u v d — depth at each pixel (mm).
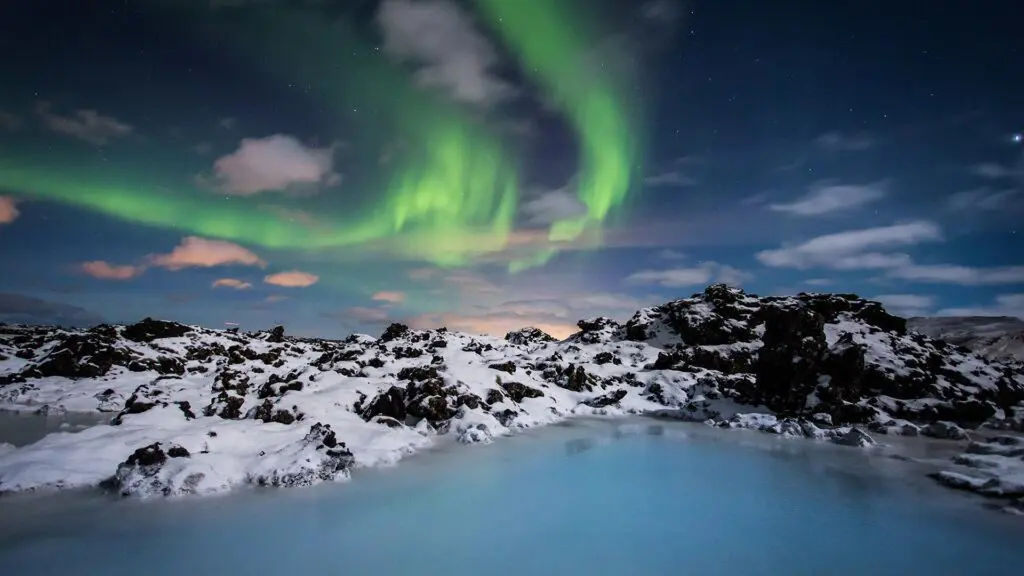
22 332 61375
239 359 47969
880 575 12422
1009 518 16422
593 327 73375
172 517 15086
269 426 22859
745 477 21188
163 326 55625
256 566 12195
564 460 23812
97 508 15586
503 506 16969
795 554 13539
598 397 43250
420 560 12734
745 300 63000
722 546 13969
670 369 50375
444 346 54406
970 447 26281
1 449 20031
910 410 35344
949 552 13797
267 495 17266
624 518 16047
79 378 39875
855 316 51438
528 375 44656
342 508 16344
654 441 29125
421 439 26156
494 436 29094
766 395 37688
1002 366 47406
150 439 20188
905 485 20156
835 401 34656
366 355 44781
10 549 12812
